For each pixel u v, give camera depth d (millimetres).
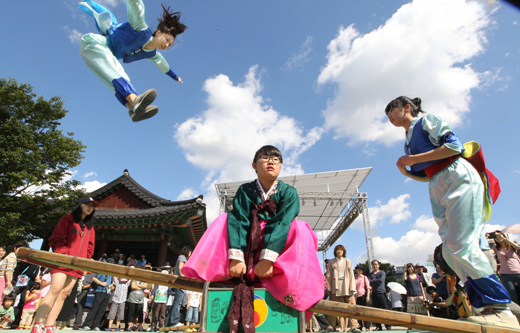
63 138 14977
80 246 3459
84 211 3566
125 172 16188
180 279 1919
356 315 1766
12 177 13016
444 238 2359
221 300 1803
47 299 2945
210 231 2023
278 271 1842
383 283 8234
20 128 13625
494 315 2115
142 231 13812
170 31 3111
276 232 1863
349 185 17156
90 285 7965
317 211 19641
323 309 1789
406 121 2787
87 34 3029
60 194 14281
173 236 15148
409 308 8070
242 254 1861
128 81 2922
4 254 6965
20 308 8039
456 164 2381
